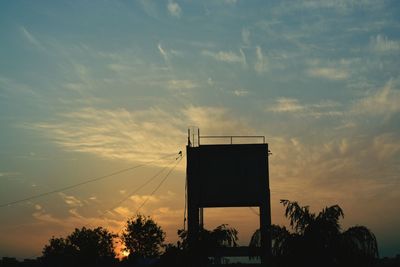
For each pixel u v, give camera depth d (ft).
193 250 168.55
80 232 364.58
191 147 203.21
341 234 116.67
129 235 344.90
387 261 161.89
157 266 194.08
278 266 116.78
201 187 198.49
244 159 200.34
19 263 342.85
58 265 345.72
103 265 330.95
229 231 169.78
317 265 113.60
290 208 119.03
